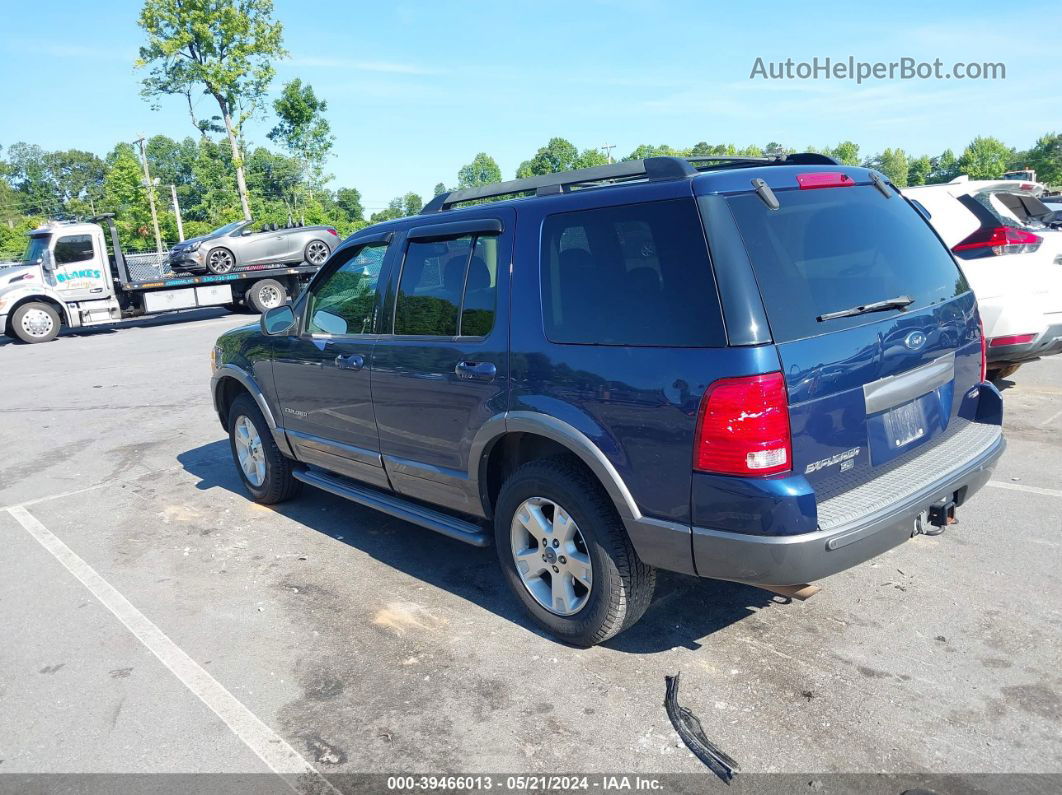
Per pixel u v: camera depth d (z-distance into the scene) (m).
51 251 17.44
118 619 3.99
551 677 3.25
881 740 2.73
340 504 5.58
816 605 3.68
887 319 3.02
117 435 7.98
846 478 2.90
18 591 4.41
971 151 108.00
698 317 2.74
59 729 3.09
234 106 36.62
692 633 3.52
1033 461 5.32
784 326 2.69
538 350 3.26
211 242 19.83
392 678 3.32
